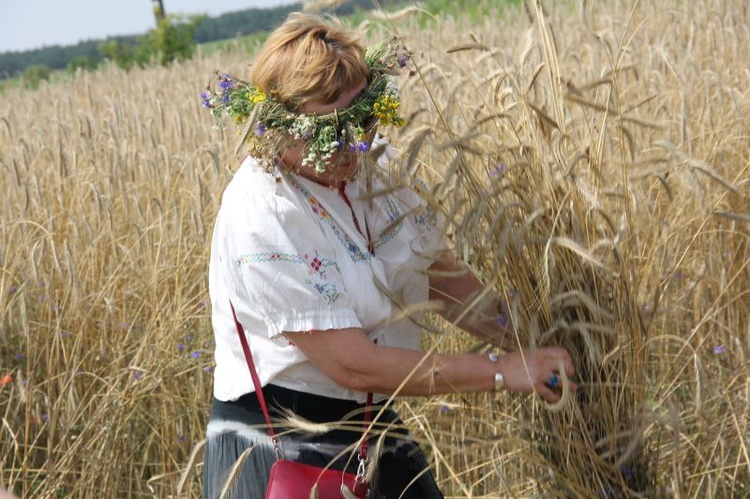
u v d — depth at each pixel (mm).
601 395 2275
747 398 2906
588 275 2270
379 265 2225
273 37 2121
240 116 2195
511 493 2473
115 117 5492
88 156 5309
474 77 2947
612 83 2389
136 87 10820
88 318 3939
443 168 2859
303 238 2129
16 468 3543
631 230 2344
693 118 4461
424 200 2330
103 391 3805
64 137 5922
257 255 2102
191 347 3842
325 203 2186
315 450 2246
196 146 5574
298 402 2236
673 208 3617
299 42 2076
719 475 2758
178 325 3623
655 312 2369
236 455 2299
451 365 2162
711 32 5738
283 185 2156
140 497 3523
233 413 2311
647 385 2490
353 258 2188
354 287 2166
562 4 9695
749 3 6336
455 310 2400
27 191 4316
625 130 2355
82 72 15172
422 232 2352
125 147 5191
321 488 2180
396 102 2105
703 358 3369
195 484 3414
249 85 2195
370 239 2271
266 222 2107
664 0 8125
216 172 4266
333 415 2260
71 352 3707
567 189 2266
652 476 2438
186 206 4438
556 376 2213
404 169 2234
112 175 4711
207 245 3939
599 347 2264
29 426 3646
